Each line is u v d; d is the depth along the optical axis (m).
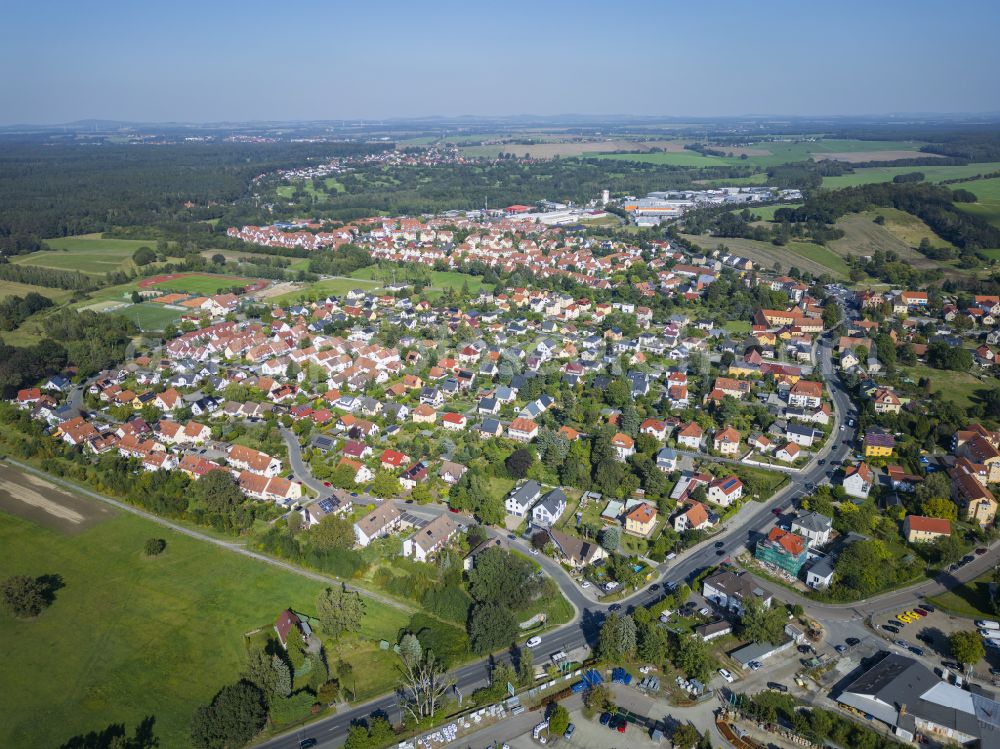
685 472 179.88
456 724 107.94
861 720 107.69
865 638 125.06
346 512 162.00
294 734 106.88
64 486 179.38
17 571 143.38
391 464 182.38
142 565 145.75
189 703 110.88
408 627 128.25
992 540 153.62
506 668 117.19
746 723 107.50
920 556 148.75
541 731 105.88
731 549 151.00
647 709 110.44
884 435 193.25
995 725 103.75
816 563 141.62
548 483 177.75
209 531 158.50
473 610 127.75
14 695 112.00
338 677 116.75
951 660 119.44
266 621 129.38
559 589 138.75
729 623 127.50
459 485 166.25
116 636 125.25
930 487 162.50
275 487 168.88
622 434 193.00
